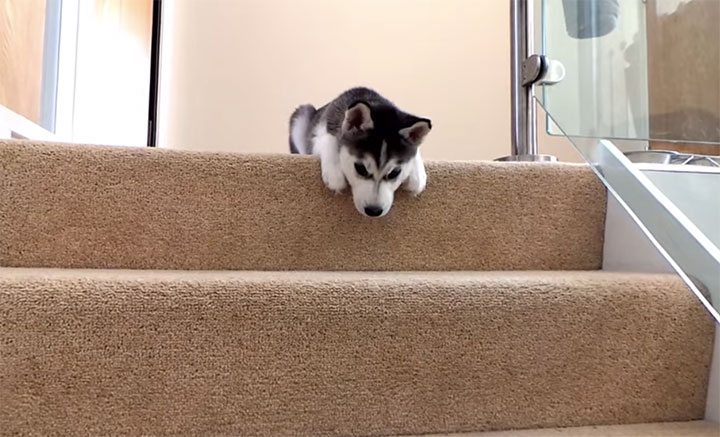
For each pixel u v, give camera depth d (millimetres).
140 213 1187
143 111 2691
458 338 979
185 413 909
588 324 1020
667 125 1591
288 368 936
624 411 1029
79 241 1165
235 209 1219
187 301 910
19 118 1703
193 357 912
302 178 1239
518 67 1758
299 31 2695
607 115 1560
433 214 1279
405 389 965
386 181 1200
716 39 1652
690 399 1054
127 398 894
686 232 1078
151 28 2695
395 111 1291
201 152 1214
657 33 1689
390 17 2727
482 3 2752
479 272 1248
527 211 1322
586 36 1667
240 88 2678
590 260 1361
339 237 1248
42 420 871
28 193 1144
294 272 1171
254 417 927
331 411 946
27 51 1875
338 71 2703
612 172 1297
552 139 2455
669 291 1047
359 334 954
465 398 979
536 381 1002
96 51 2451
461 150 2730
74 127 2207
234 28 2684
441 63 2734
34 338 868
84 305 882
